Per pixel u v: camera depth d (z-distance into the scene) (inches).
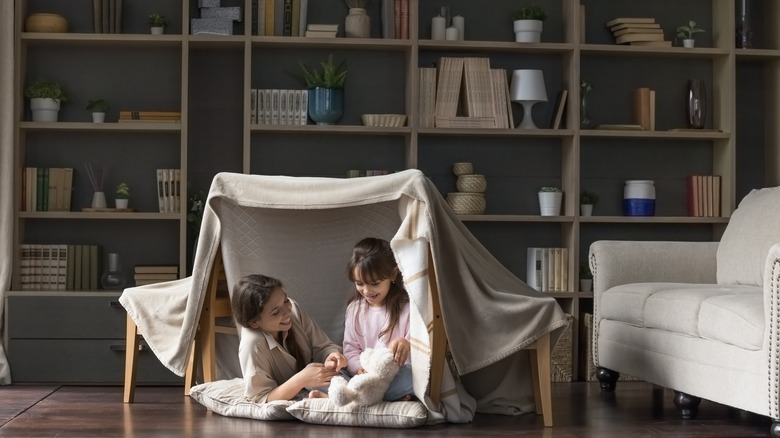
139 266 205.9
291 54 219.9
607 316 180.5
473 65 215.2
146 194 217.8
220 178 153.1
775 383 129.0
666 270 183.5
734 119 220.1
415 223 141.2
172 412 156.3
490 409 155.7
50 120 208.1
